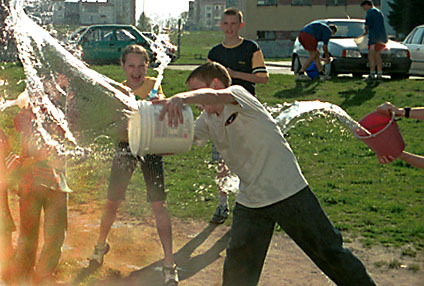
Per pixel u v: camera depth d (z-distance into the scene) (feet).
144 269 11.80
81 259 11.99
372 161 22.68
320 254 8.47
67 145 9.62
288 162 8.50
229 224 15.08
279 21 118.73
